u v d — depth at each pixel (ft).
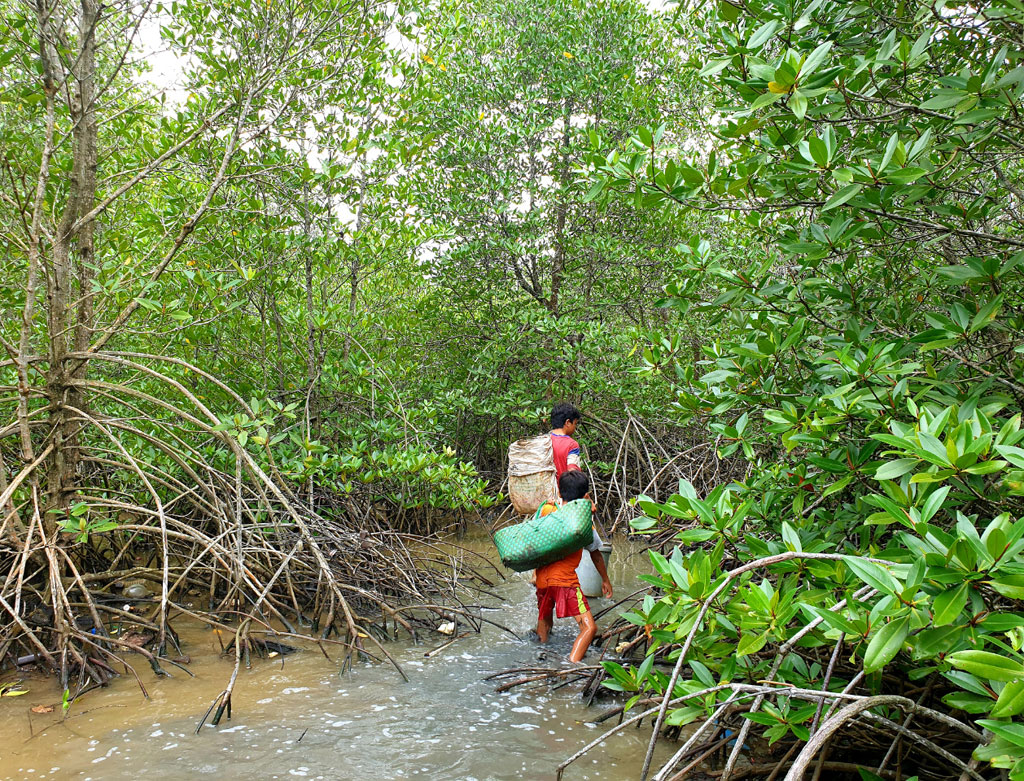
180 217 18.20
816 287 10.39
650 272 28.17
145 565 18.76
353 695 11.47
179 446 18.10
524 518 24.82
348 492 19.07
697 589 7.32
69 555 14.60
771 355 9.53
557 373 27.45
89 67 14.67
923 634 5.38
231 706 10.98
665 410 24.97
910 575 5.46
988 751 4.93
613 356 25.76
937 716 5.80
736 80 8.44
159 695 11.40
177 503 19.58
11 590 13.10
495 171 27.73
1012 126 7.42
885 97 8.61
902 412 8.02
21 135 14.78
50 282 14.10
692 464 25.34
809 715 6.75
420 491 22.52
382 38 19.19
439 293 28.22
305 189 19.74
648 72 28.66
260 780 8.76
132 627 14.37
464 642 14.26
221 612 13.93
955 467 5.74
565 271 29.27
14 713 10.64
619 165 9.34
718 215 12.78
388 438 21.34
